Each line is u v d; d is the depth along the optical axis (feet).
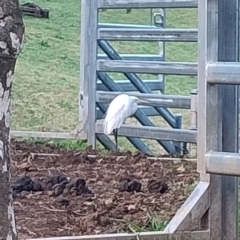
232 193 16.05
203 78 15.16
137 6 30.48
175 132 30.14
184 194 20.06
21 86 48.42
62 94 47.50
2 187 9.07
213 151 14.97
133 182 20.70
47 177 21.86
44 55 59.00
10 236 9.22
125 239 15.21
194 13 79.77
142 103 30.94
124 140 37.24
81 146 31.83
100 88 32.99
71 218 17.30
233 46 15.66
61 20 72.59
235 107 15.78
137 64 30.76
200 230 15.92
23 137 33.06
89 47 32.07
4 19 8.77
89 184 21.71
